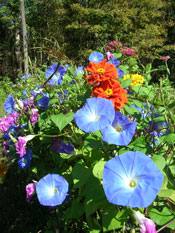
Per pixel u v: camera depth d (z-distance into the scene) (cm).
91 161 143
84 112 127
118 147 142
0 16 2238
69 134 165
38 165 209
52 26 1577
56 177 138
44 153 208
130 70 281
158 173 100
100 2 1622
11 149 212
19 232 283
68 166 182
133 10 1538
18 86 486
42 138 177
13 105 231
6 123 216
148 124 156
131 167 105
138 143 134
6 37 2462
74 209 153
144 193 97
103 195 121
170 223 111
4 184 381
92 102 129
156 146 151
